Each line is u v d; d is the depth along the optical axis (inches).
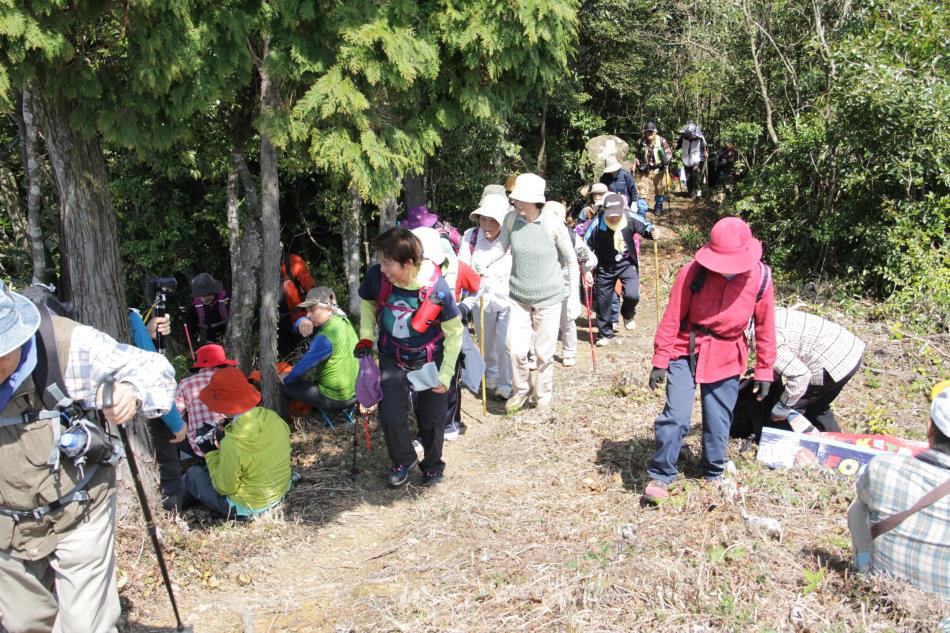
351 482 216.5
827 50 450.9
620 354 334.0
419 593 155.8
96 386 112.1
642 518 177.6
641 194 764.0
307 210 615.2
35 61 150.9
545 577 155.4
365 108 182.4
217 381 193.0
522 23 196.5
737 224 173.8
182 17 155.0
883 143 383.9
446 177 569.0
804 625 132.3
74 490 112.1
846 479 187.5
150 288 245.8
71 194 173.3
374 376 203.5
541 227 245.9
